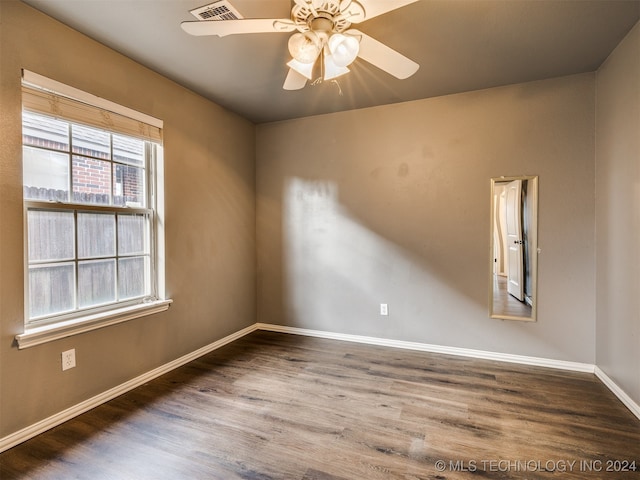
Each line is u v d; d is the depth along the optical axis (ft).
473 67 8.23
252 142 12.54
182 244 9.39
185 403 7.27
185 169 9.47
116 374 7.59
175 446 5.82
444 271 10.18
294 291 12.28
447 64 8.07
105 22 6.46
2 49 5.63
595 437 6.01
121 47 7.34
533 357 9.25
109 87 7.36
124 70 7.68
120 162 7.91
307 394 7.66
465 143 9.82
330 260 11.69
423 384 8.13
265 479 5.04
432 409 6.98
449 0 5.80
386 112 10.75
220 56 7.75
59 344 6.51
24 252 6.05
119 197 7.91
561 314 8.95
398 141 10.62
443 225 10.15
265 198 12.66
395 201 10.71
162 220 8.77
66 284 6.82
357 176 11.21
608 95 7.79
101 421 6.59
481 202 9.70
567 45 7.26
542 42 7.14
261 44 7.24
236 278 11.72
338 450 5.70
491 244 9.63
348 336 11.50
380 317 11.02
